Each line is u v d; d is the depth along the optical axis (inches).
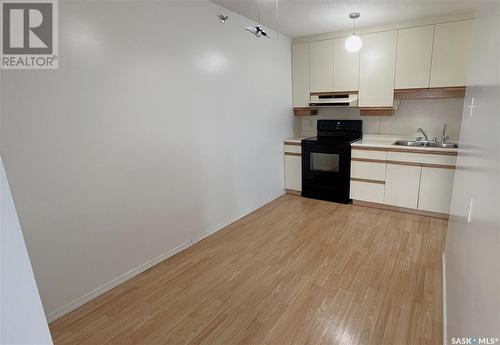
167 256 105.4
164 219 103.0
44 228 71.2
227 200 132.0
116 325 73.4
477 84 57.2
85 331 71.5
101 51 78.2
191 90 107.3
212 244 115.7
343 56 152.5
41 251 71.3
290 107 175.3
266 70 148.4
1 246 21.3
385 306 77.4
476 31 67.4
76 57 73.1
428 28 129.3
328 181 159.6
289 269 96.5
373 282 87.9
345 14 123.3
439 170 128.8
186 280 91.9
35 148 67.9
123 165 87.5
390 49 139.5
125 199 89.3
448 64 127.8
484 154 42.9
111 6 79.4
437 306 76.7
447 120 143.3
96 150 80.0
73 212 76.6
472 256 45.5
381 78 144.3
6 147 63.6
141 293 85.8
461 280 53.8
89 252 81.3
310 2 109.7
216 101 119.3
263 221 137.3
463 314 47.9
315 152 159.8
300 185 172.1
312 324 72.1
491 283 32.3
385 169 141.7
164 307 79.7
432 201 132.9
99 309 79.1
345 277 90.9
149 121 93.5
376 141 157.6
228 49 122.2
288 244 113.8
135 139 90.0
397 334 68.0
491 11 46.8
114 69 81.9
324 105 162.1
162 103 97.0
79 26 73.0
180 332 70.9
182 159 107.2
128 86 86.0
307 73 165.9
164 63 96.0
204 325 73.0
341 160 152.5
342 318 73.7
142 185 93.9
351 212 144.3
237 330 71.1
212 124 118.7
